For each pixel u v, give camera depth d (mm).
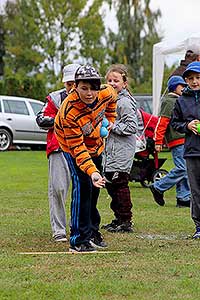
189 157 8641
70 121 7297
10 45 54438
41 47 51656
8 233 9016
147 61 57094
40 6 51531
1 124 26844
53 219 8555
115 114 8070
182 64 11805
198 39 18344
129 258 7301
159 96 20312
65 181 8523
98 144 7715
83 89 7180
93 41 51281
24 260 7207
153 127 14891
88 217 7723
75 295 5832
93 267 6859
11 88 35969
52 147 8484
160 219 10359
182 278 6383
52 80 51219
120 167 9141
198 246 8031
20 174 17938
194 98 8688
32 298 5750
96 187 7516
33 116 27500
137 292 5926
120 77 9156
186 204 11789
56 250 7875
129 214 9227
